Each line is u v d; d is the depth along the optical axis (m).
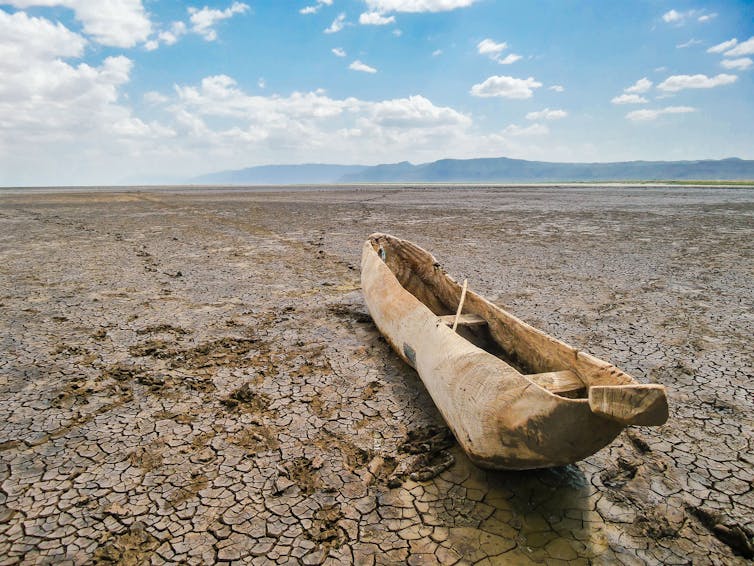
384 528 2.67
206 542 2.55
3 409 3.97
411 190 60.66
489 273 9.34
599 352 5.26
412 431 3.67
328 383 4.54
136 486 3.01
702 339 5.62
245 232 16.42
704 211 22.62
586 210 24.25
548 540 2.58
